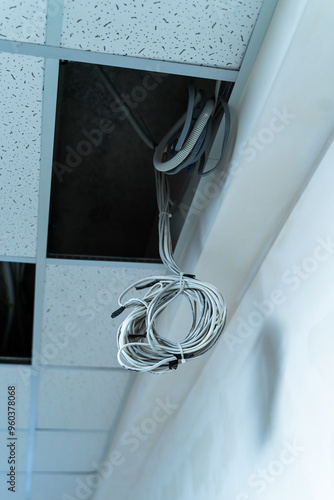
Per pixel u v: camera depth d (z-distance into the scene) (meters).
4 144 1.48
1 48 1.29
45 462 2.96
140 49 1.34
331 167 1.42
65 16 1.24
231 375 1.95
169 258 1.61
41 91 1.37
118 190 2.18
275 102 1.33
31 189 1.59
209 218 1.65
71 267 1.85
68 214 2.21
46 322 2.06
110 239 2.28
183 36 1.32
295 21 1.21
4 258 1.83
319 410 1.38
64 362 2.26
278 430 1.56
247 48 1.36
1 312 2.53
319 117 1.38
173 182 1.97
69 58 1.33
